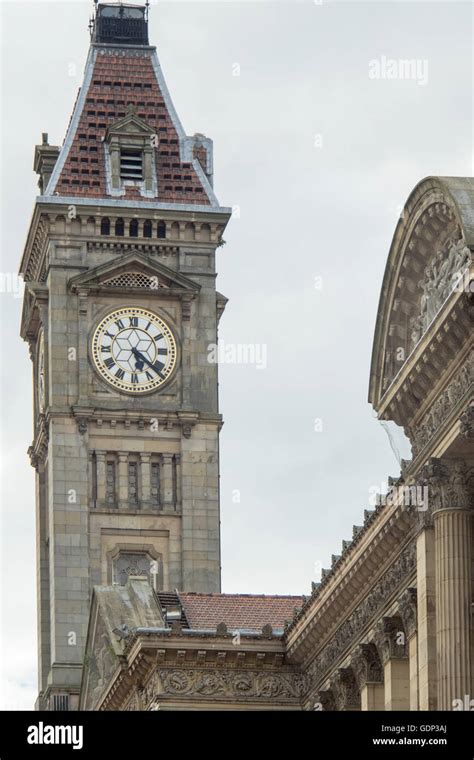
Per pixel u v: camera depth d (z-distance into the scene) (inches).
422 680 6087.6
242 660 7672.2
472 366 5753.0
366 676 6919.3
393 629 6663.4
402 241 5974.4
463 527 5959.6
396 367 6151.6
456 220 5698.8
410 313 6077.8
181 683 7662.4
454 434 5866.1
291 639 7613.2
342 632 7145.7
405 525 6427.2
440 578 5969.5
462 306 5649.6
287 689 7672.2
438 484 5984.3
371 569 6766.7
